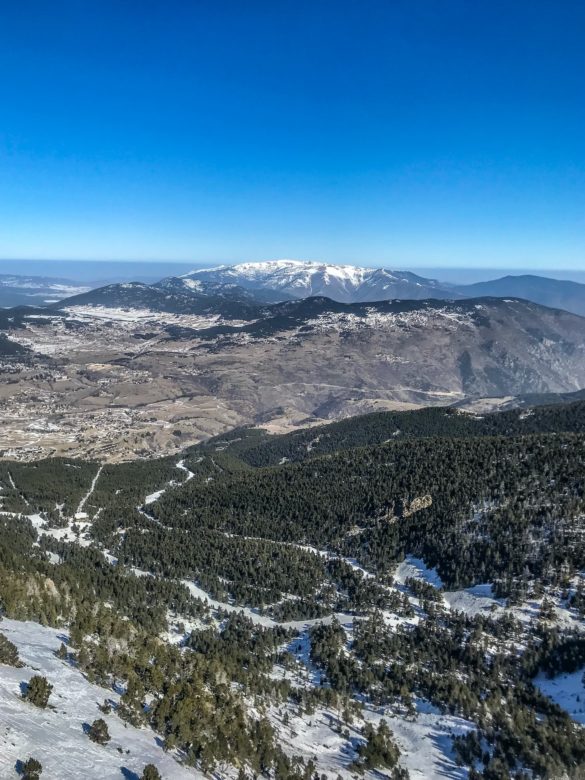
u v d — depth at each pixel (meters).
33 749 71.00
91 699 92.81
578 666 132.00
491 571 170.12
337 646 149.25
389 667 141.75
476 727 118.81
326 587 182.75
